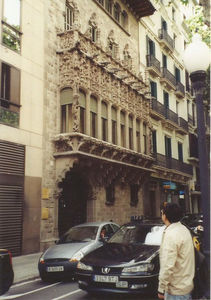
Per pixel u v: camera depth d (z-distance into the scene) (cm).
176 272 381
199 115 564
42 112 1584
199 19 1037
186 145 3547
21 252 1393
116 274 704
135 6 2619
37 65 1583
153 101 2738
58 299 753
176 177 3088
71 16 1908
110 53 2116
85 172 1797
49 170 1589
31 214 1462
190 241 393
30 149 1491
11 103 1412
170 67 3375
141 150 2338
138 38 2728
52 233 1574
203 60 573
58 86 1695
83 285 738
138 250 773
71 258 930
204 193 519
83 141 1614
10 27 1449
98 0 2183
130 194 2331
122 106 2114
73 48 1670
